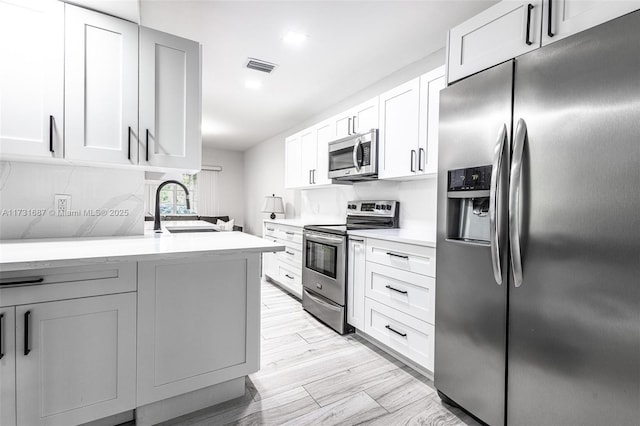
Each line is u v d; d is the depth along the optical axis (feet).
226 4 6.67
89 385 4.29
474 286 4.90
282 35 7.86
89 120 4.89
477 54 5.11
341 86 11.12
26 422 3.95
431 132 7.17
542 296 4.00
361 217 10.62
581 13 3.81
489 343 4.66
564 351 3.80
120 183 6.15
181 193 22.91
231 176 24.67
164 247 4.75
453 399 5.30
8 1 4.36
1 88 4.35
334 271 8.96
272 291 13.03
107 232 6.07
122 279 4.45
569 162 3.73
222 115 14.71
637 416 3.25
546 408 3.99
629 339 3.29
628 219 3.28
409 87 7.75
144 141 5.32
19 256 3.80
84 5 4.83
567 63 3.75
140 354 4.61
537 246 4.04
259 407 5.40
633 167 3.23
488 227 5.01
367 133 8.82
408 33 7.72
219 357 5.26
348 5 6.68
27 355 3.93
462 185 5.04
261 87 11.22
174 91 5.59
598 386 3.52
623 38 3.30
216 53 8.78
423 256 6.25
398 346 6.89
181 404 5.12
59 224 5.64
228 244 5.26
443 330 5.48
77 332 4.20
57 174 5.60
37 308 3.95
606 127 3.43
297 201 16.22
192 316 5.00
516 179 4.16
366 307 7.90
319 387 6.03
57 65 4.65
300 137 12.97
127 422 4.89
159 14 7.02
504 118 4.42
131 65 5.19
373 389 5.99
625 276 3.30
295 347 7.76
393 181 9.65
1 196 5.21
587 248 3.58
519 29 4.48
